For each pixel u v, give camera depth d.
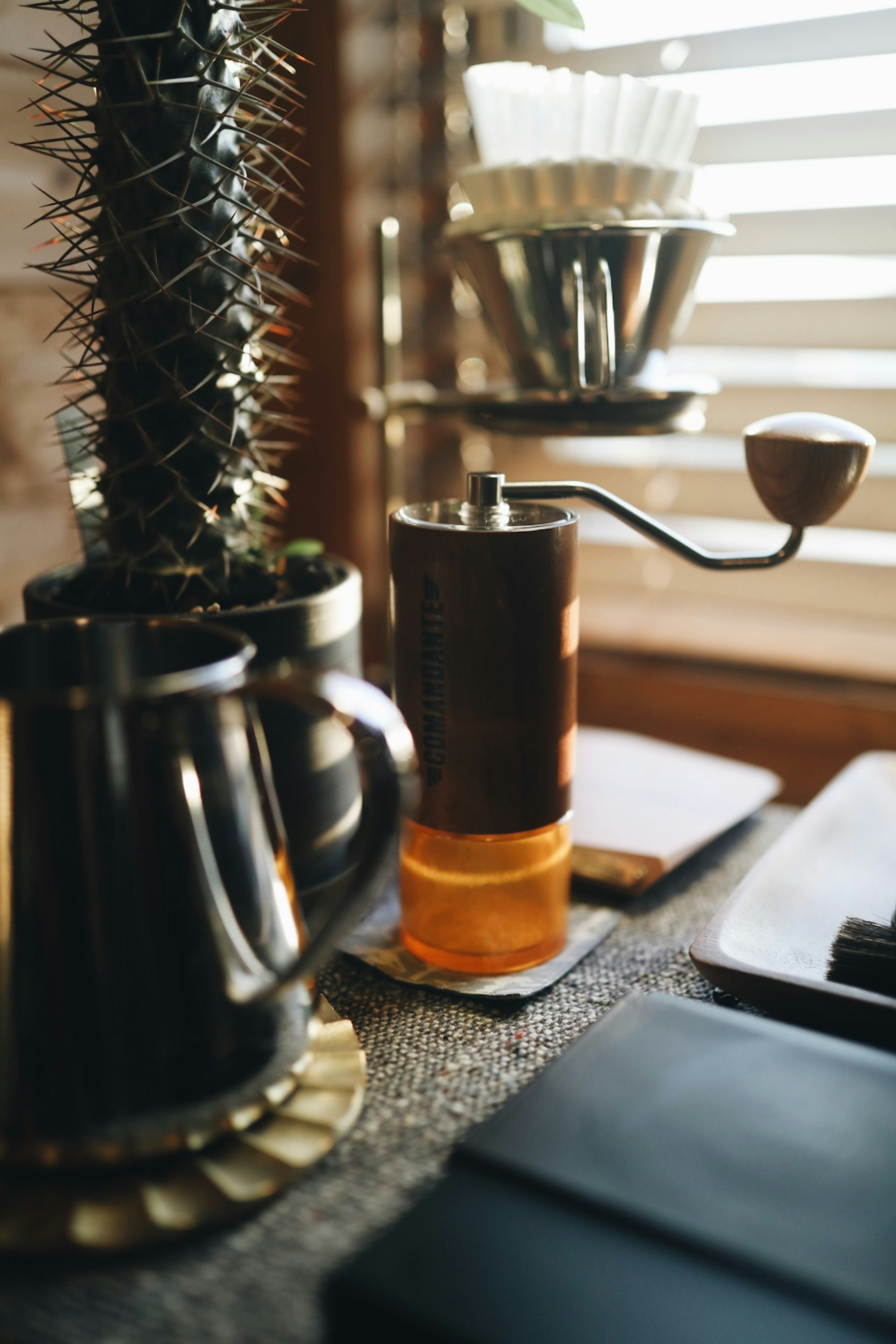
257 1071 0.38
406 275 0.97
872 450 0.49
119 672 0.44
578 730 0.83
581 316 0.54
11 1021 0.34
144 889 0.34
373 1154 0.38
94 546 0.58
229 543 0.55
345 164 0.88
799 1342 0.28
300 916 0.42
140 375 0.51
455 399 0.63
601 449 0.95
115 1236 0.34
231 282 0.51
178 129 0.48
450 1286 0.29
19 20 0.66
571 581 0.48
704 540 0.92
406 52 0.93
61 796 0.33
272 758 0.50
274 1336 0.31
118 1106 0.35
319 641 0.51
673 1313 0.29
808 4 0.77
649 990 0.50
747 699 0.91
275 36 0.85
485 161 0.60
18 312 0.70
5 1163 0.35
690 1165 0.33
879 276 0.80
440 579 0.46
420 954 0.52
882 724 0.86
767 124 0.80
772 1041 0.40
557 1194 0.32
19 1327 0.31
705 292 0.86
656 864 0.59
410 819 0.50
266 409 0.94
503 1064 0.44
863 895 0.55
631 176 0.54
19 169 0.68
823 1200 0.32
